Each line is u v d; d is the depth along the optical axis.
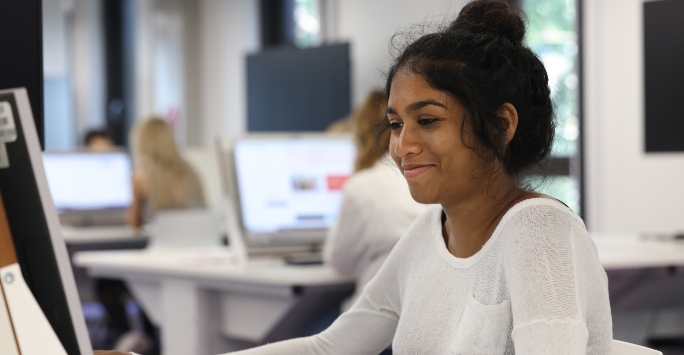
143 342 4.98
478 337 1.29
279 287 3.00
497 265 1.29
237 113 8.75
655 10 3.84
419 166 1.29
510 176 1.32
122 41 10.40
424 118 1.29
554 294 1.16
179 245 3.91
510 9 1.36
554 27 5.72
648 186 5.16
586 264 1.21
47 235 1.05
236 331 3.36
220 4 8.99
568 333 1.13
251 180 3.46
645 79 3.88
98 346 5.57
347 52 6.74
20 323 1.00
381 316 1.55
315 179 3.56
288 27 8.44
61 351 1.01
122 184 5.85
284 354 1.55
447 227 1.43
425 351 1.39
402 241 1.50
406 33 1.43
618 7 5.34
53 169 5.71
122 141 10.39
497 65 1.29
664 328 4.23
